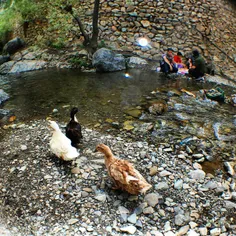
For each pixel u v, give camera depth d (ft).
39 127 22.97
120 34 45.65
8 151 19.40
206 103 28.73
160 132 22.63
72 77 36.58
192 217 14.65
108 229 13.67
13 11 51.06
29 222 14.06
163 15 46.96
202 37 45.11
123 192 15.85
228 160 19.52
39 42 45.83
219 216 14.79
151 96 30.07
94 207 14.87
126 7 47.65
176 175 17.57
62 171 17.40
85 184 16.40
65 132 21.15
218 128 23.66
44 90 31.99
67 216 14.38
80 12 47.75
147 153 19.62
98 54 38.73
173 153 19.95
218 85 35.22
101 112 26.02
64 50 43.83
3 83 34.76
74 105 27.63
